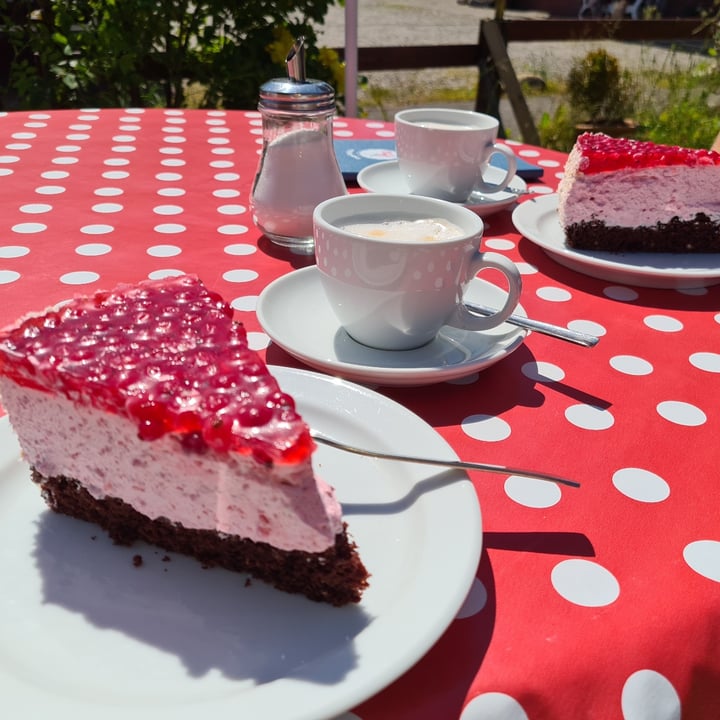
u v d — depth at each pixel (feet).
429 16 27.22
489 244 4.42
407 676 1.63
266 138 4.10
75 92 13.14
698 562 2.00
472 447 2.48
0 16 12.72
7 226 4.17
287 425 1.81
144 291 2.41
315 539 1.77
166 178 5.23
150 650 1.69
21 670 1.60
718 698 1.81
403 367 2.92
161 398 1.86
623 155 4.09
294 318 3.20
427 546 1.87
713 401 2.85
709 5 22.04
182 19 12.72
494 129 4.85
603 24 16.97
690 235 4.29
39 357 1.97
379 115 18.74
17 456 2.25
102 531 2.08
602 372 3.03
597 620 1.79
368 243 2.76
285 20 13.25
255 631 1.75
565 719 1.62
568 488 2.29
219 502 1.88
